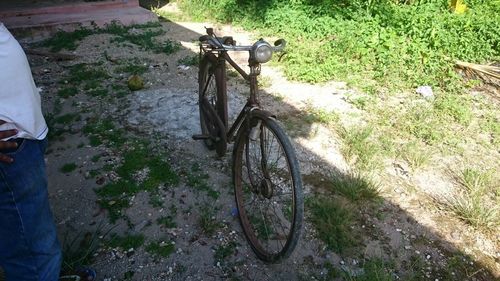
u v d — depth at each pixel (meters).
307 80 5.47
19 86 1.87
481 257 2.93
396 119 4.56
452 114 4.62
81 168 3.70
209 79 3.68
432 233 3.11
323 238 3.02
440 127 4.41
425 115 4.56
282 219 3.21
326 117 4.54
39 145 2.05
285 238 3.04
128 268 2.79
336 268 2.81
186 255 2.89
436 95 5.04
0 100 1.83
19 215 1.99
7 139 1.87
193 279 2.73
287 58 6.09
